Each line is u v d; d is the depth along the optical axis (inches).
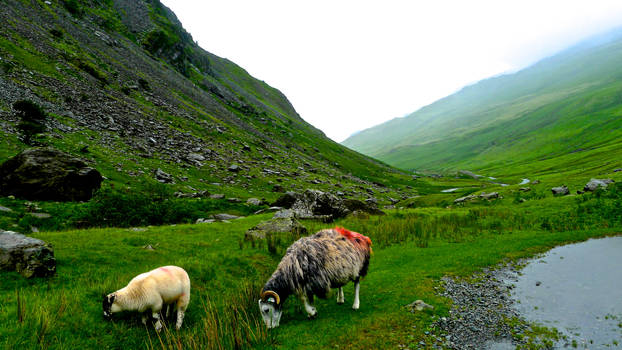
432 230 1114.7
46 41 3277.6
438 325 412.5
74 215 1088.2
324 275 397.1
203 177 2549.2
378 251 886.4
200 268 570.9
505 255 769.6
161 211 1320.1
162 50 5940.0
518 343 375.6
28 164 1206.9
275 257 745.6
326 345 355.6
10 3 3567.9
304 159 5305.1
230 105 6688.0
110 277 481.1
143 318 375.2
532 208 1400.1
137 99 3555.6
